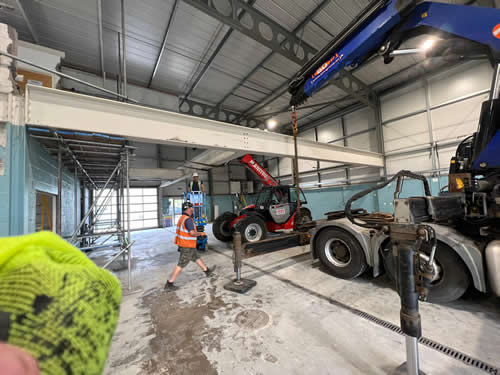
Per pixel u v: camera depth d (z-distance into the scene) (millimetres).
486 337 1905
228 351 1859
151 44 6129
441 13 2051
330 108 10195
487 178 2402
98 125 2701
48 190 3611
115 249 6285
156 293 3096
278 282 3316
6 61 2312
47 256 369
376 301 2604
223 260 4711
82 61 6609
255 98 9328
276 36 5434
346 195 9625
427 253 2502
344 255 3447
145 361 1786
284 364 1695
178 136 3342
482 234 2283
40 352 248
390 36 2398
